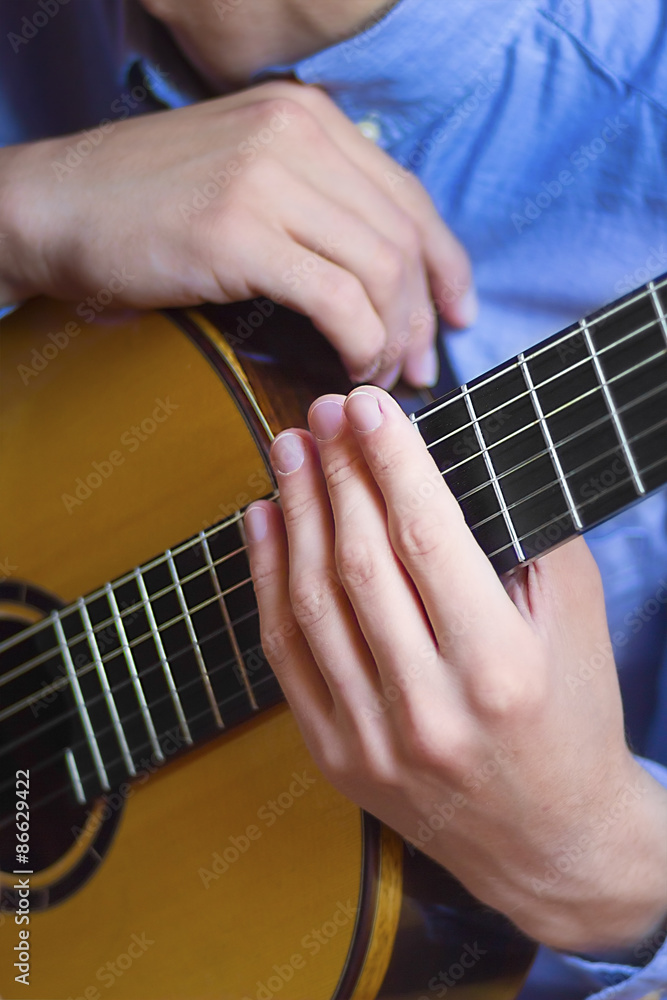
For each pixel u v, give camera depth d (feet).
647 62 3.39
